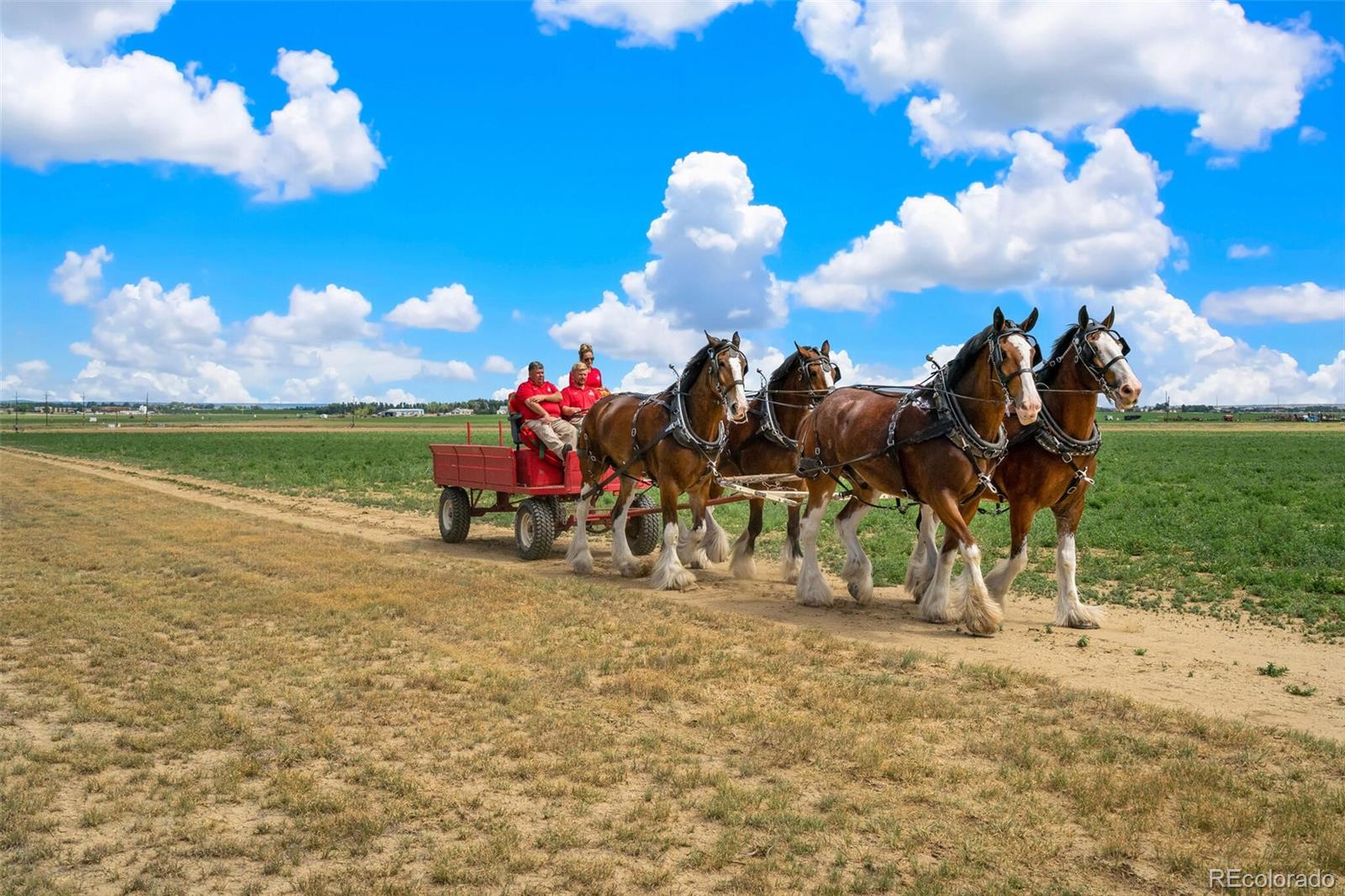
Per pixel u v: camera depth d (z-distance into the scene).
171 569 11.95
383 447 60.09
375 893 4.03
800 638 8.57
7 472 32.88
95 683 7.12
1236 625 9.55
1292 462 39.59
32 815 4.80
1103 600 10.82
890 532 17.03
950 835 4.55
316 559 12.73
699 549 13.37
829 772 5.37
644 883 4.12
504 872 4.17
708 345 11.23
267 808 4.94
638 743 5.82
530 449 13.73
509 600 10.13
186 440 74.81
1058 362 9.08
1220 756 5.59
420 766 5.48
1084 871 4.23
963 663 7.60
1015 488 9.38
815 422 10.67
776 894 4.03
